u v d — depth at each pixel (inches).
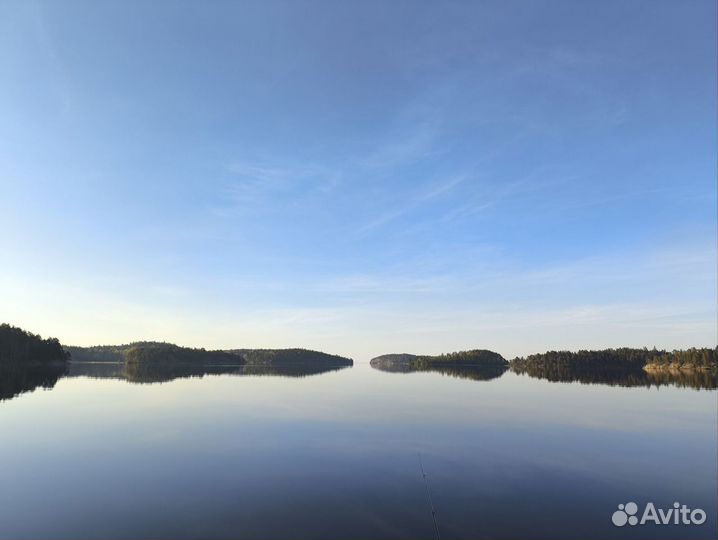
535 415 1859.0
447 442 1295.5
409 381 4549.7
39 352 6624.0
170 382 3875.5
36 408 1931.6
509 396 2765.7
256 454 1133.1
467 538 660.7
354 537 657.6
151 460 1064.8
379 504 789.2
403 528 691.4
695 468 1034.1
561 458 1117.1
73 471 969.5
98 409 1930.4
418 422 1656.0
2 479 912.9
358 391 3115.2
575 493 855.7
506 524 711.1
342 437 1360.7
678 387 3599.9
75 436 1331.2
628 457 1133.1
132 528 684.7
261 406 2137.1
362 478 935.7
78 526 691.4
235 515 735.1
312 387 3506.4
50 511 748.0
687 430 1503.4
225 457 1099.9
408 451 1179.3
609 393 2997.0
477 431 1472.7
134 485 880.3
